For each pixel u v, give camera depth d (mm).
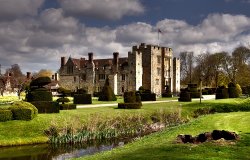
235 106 46312
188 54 131125
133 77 90500
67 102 47688
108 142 28281
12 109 29562
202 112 43312
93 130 30484
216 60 107562
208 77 110750
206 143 16125
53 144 27359
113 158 14625
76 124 30109
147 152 15219
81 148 25969
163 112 38562
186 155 13961
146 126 34031
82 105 47750
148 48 93188
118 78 92625
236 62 102125
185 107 45250
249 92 62500
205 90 86438
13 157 22766
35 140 27578
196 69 121250
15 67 117562
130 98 42750
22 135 27844
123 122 34062
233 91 57906
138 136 30203
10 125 28656
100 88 94125
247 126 22703
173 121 36500
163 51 97875
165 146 16141
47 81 36344
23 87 87000
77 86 96938
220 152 14344
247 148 15023
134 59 90562
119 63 94125
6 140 26719
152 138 20562
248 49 102562
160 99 68375
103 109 40031
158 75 95938
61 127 29625
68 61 98938
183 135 17641
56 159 22172
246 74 90625
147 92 63656
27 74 102750
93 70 94562
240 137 17391
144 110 39500
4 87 85000
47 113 34219
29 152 24359
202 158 13406
